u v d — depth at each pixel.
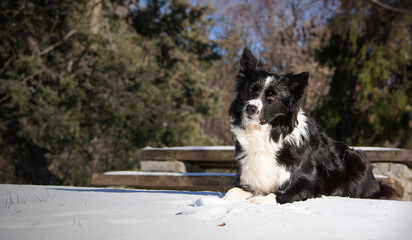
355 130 13.15
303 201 4.33
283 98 4.88
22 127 15.77
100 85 14.80
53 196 4.46
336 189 5.24
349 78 13.51
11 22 14.74
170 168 8.21
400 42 13.19
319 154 5.08
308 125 5.10
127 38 15.52
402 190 6.99
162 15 17.75
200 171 8.98
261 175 4.84
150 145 15.75
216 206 3.38
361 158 5.48
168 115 15.98
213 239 2.36
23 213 3.17
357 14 13.29
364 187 5.44
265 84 4.88
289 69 22.95
